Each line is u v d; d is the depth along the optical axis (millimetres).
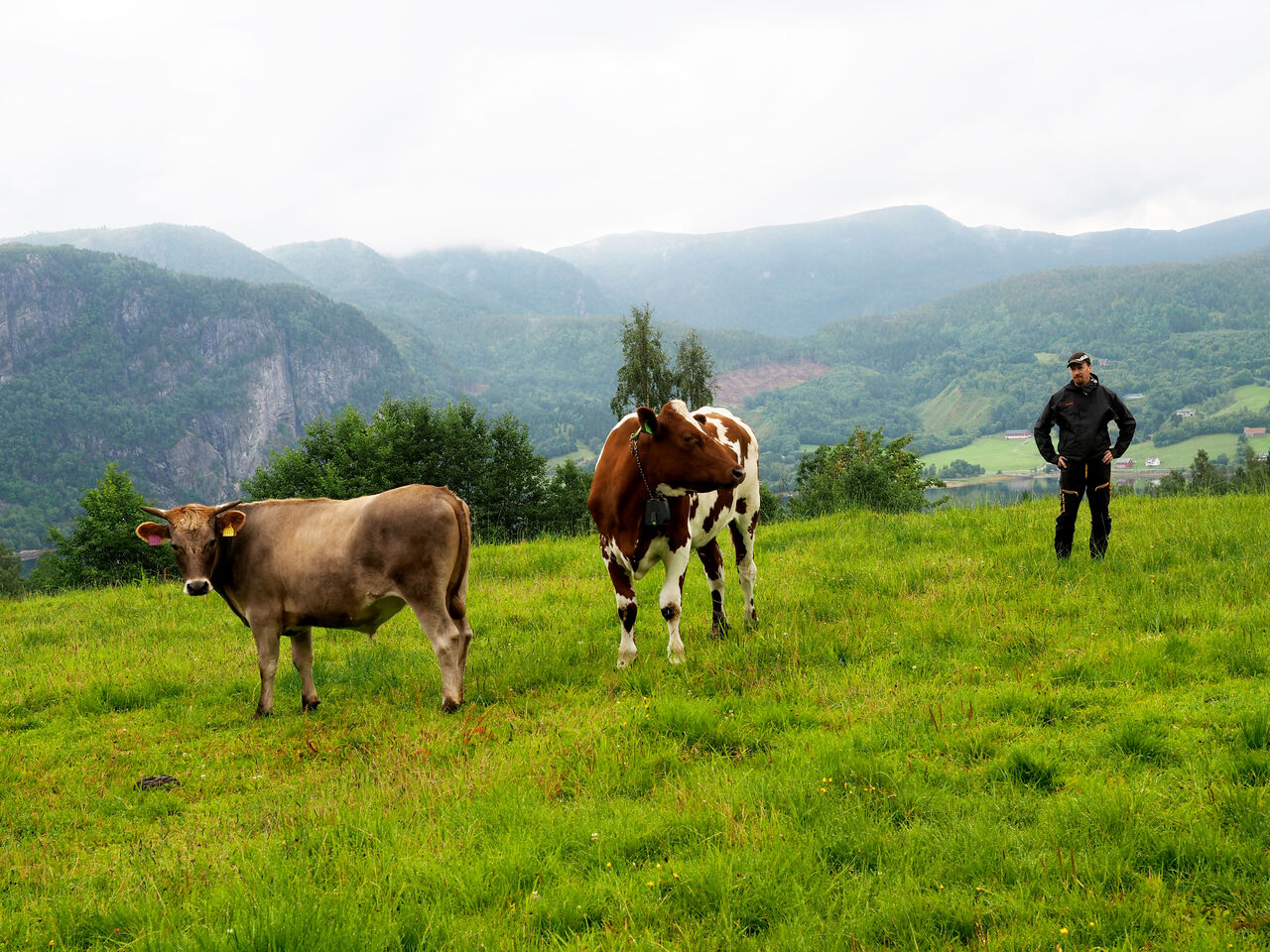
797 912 3699
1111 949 3277
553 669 7828
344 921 3699
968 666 6918
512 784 5246
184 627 11258
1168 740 5074
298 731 7066
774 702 6441
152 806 5684
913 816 4539
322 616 7406
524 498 41594
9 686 8844
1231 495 14984
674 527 7777
